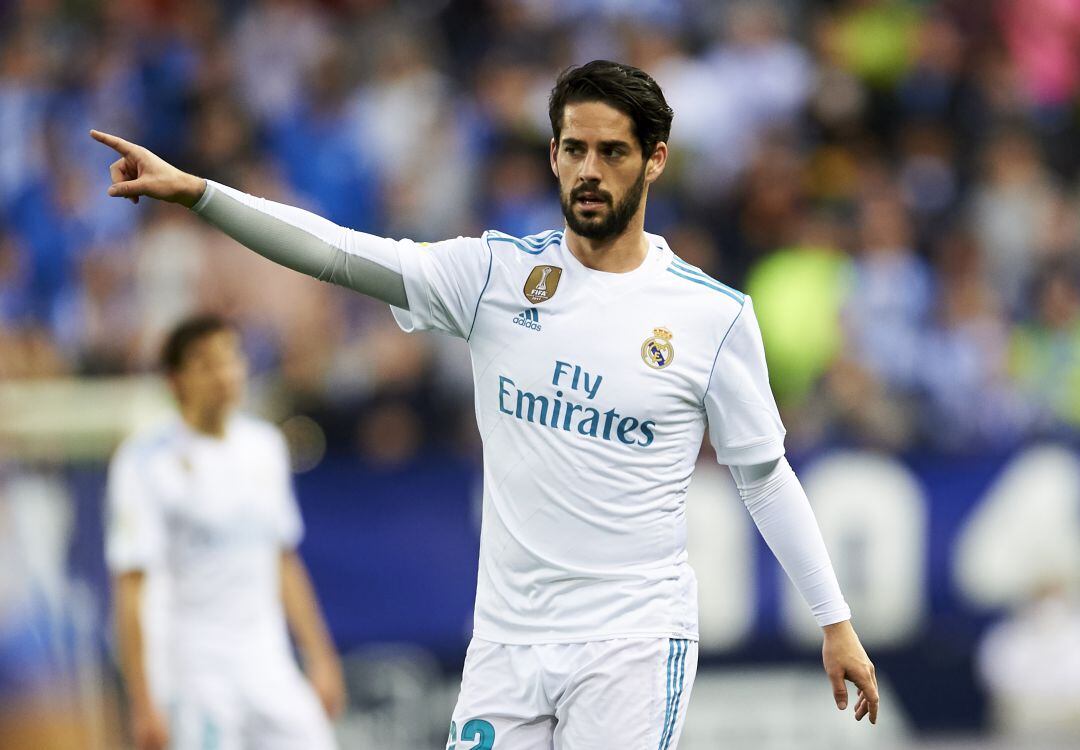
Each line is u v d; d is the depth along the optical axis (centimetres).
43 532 2716
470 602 3089
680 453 1466
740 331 1462
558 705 1441
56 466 2745
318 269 1426
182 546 2305
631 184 1404
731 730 3144
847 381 3512
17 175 3944
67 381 3475
